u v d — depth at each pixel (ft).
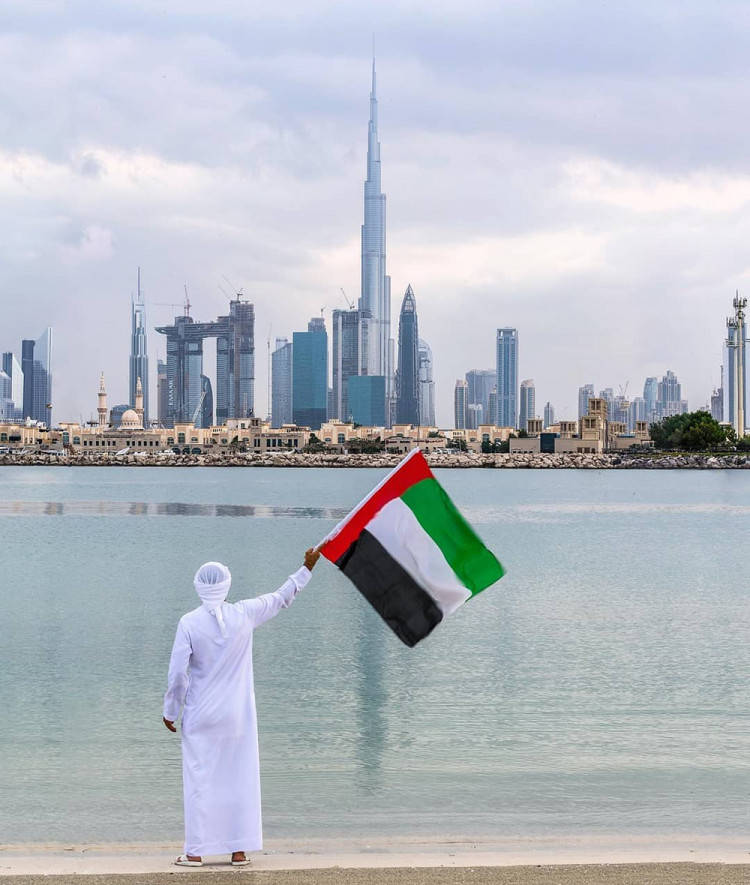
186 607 125.18
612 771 57.36
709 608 123.34
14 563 189.57
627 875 36.11
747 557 200.75
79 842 45.32
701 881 35.32
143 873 35.91
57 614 118.93
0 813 49.75
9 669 85.20
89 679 81.10
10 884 34.86
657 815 49.85
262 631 104.53
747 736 64.85
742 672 84.23
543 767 58.13
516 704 73.10
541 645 96.78
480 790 53.88
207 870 36.27
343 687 78.64
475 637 101.60
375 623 109.40
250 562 190.39
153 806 50.78
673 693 76.54
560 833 47.11
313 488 604.08
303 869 36.68
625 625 109.81
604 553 211.41
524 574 167.73
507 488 597.52
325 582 149.18
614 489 576.61
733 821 48.80
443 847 44.70
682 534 267.59
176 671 35.76
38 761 58.49
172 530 283.59
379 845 44.98
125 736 63.93
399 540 37.27
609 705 73.05
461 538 37.47
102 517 343.87
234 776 36.27
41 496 503.61
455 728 66.64
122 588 147.84
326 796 52.90
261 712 70.79
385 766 58.29
